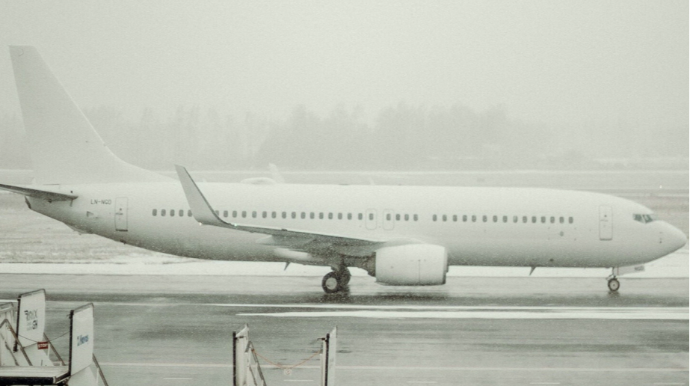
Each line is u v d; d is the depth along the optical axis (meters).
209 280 131.75
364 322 98.44
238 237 123.81
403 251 117.00
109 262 152.38
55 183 126.75
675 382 73.75
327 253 120.50
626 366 79.19
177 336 90.38
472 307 109.06
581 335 92.38
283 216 124.31
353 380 73.62
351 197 125.75
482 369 77.69
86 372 59.38
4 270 139.50
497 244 124.94
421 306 109.44
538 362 80.38
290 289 123.44
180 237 124.50
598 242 124.81
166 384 72.19
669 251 126.50
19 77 124.62
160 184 127.31
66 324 95.88
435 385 72.31
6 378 56.06
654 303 113.19
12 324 66.69
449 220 124.25
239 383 59.72
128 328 94.25
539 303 112.62
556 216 124.56
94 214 124.44
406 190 128.00
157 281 130.00
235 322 97.88
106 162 127.44
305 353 82.69
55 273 136.75
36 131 125.75
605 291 123.81
